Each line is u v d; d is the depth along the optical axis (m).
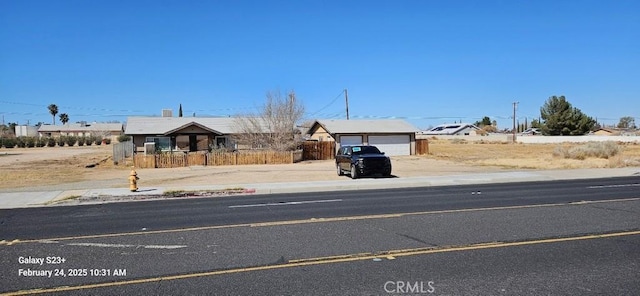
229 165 38.31
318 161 44.31
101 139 112.69
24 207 15.30
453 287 5.94
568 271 6.56
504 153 54.41
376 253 7.65
